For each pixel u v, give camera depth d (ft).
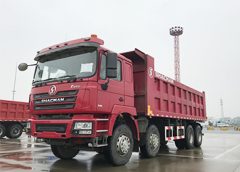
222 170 22.00
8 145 43.86
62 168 22.48
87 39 22.82
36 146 42.01
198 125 45.50
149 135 29.14
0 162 25.55
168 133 34.37
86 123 20.83
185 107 40.19
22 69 26.81
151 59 30.09
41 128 23.18
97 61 22.20
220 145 47.03
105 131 22.21
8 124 62.64
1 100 59.72
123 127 24.49
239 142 54.19
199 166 23.93
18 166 23.30
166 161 26.84
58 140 22.54
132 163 25.44
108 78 23.02
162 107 32.09
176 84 36.78
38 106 23.84
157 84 31.40
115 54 22.66
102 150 23.53
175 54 169.27
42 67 25.36
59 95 22.38
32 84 25.38
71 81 22.15
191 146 40.98
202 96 48.78
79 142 21.74
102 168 22.53
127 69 26.37
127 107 25.27
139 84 29.14
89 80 21.54
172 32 171.32
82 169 22.04
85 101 21.11
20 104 64.08
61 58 24.26
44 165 23.99
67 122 21.29
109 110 22.80
